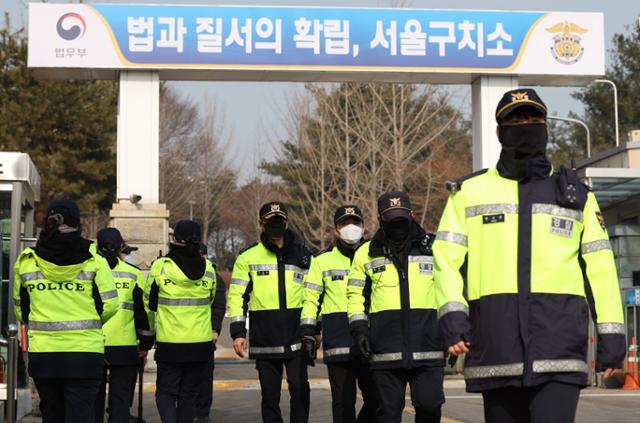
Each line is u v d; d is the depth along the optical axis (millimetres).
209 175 72000
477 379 5121
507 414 5160
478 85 21234
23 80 37125
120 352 9969
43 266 7840
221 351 31250
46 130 37531
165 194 68062
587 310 5176
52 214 7836
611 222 22781
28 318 8055
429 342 8023
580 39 20984
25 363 11969
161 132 68375
